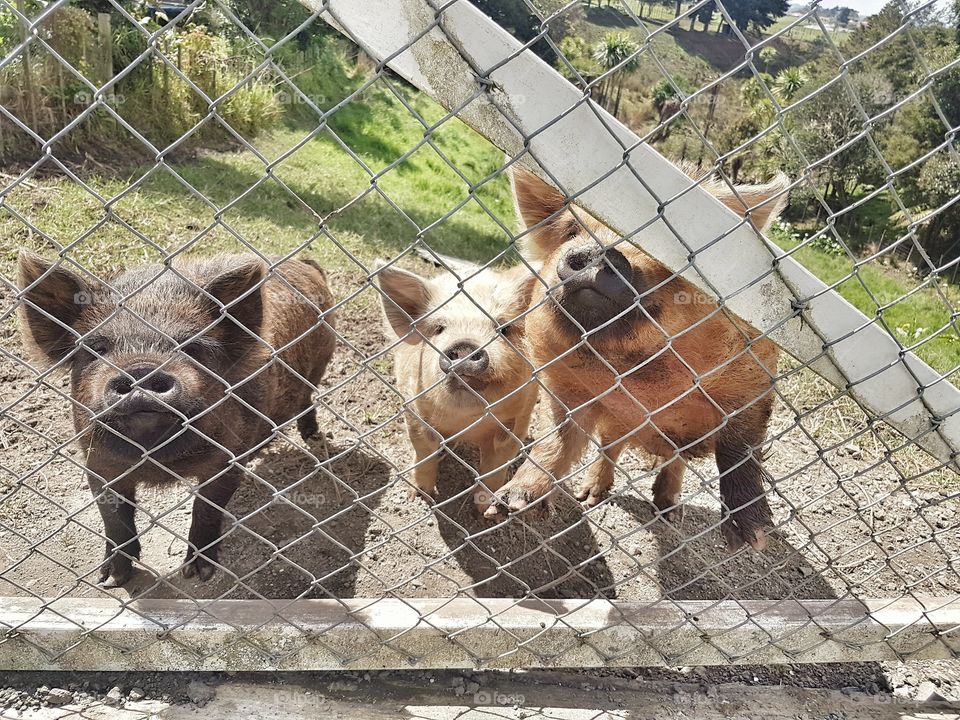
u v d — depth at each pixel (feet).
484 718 8.52
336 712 8.43
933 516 13.99
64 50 26.84
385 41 4.81
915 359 6.73
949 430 7.31
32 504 11.93
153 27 30.68
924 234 32.53
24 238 19.04
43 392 14.32
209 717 8.24
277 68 4.48
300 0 4.64
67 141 26.17
